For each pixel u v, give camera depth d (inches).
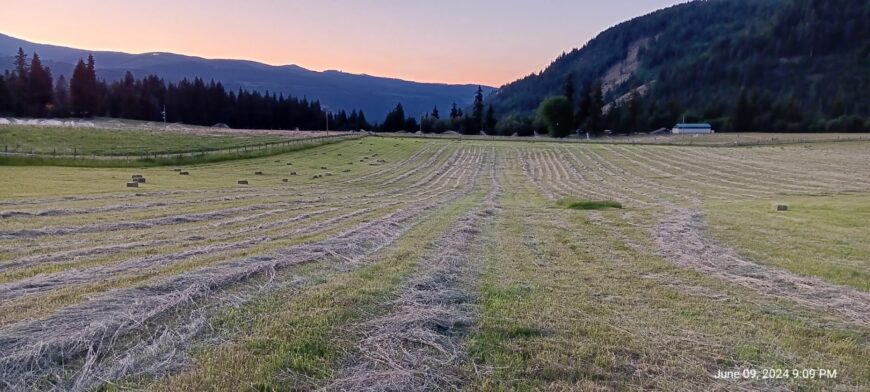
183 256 354.0
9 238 414.9
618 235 498.3
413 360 185.9
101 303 235.5
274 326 211.8
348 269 319.3
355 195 999.0
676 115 4532.5
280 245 404.8
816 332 226.8
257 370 173.0
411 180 1470.2
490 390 168.4
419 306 244.5
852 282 319.3
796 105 4232.3
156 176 1200.8
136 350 186.7
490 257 381.1
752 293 290.0
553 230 530.9
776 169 1707.7
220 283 272.8
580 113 4281.5
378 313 234.7
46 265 321.7
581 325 227.1
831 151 2281.0
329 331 208.7
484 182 1461.6
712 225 571.2
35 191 796.0
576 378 178.1
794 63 5895.7
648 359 194.5
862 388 176.7
